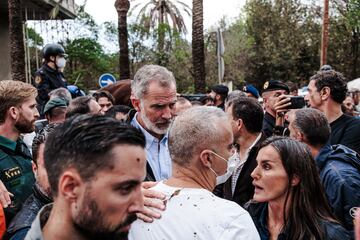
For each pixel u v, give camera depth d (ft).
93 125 4.56
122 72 58.03
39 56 72.33
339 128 13.64
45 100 25.34
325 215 8.75
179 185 7.31
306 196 8.57
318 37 97.55
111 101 18.61
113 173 4.50
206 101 25.82
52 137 4.66
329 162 10.52
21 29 38.06
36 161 7.77
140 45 103.50
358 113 25.35
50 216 4.77
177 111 12.64
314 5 98.37
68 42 88.43
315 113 11.15
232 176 12.32
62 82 26.48
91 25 96.89
